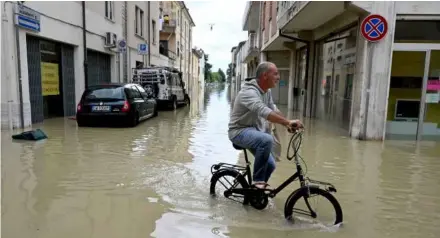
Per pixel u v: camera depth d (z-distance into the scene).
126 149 7.13
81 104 9.95
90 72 14.29
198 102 23.14
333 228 3.54
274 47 19.95
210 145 7.71
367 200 4.38
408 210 4.10
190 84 48.53
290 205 3.63
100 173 5.36
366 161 6.35
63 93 12.16
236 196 4.16
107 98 9.92
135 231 3.39
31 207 3.96
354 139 8.53
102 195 4.39
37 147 7.09
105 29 15.31
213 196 4.37
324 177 5.34
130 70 19.30
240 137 3.86
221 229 3.45
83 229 3.41
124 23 18.22
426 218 3.88
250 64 37.31
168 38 33.75
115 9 16.56
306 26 12.44
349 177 5.36
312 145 7.74
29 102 9.73
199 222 3.61
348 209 4.05
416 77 8.38
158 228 3.46
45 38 10.63
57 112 12.10
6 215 3.72
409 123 8.56
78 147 7.20
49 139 7.98
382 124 8.33
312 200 4.21
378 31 7.82
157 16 25.81
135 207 4.01
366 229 3.54
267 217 3.76
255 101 3.62
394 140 8.48
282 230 3.46
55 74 11.73
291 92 17.98
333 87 11.60
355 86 8.71
